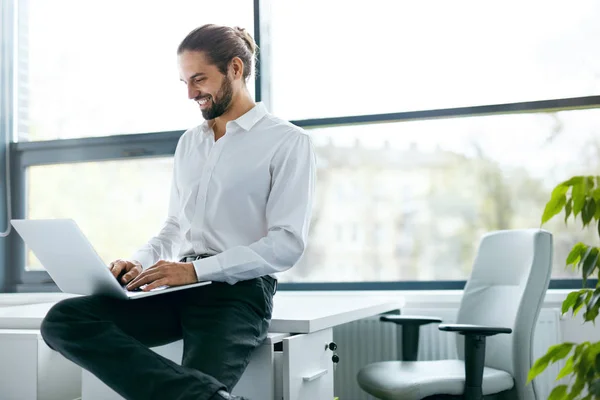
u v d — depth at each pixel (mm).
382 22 3004
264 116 1867
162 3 3207
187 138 1972
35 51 3342
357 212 2988
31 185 3291
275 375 1624
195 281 1564
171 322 1611
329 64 3053
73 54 3299
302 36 3086
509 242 2309
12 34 3316
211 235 1772
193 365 1435
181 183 1900
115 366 1345
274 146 1782
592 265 1170
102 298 1515
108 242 3189
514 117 2836
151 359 1350
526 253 2178
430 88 2939
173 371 1328
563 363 2578
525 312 2066
